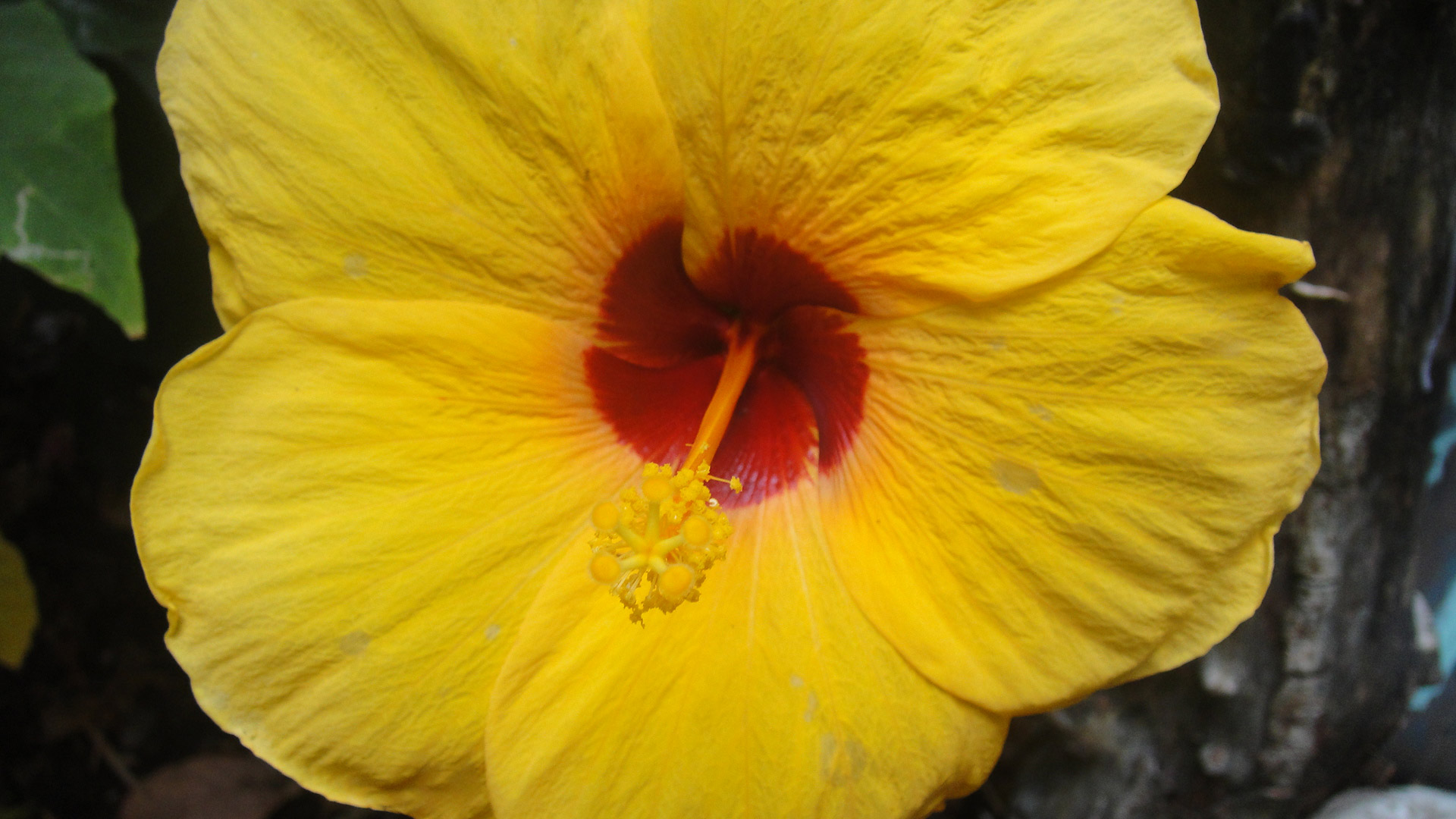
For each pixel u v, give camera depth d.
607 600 0.17
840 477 0.18
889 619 0.17
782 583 0.18
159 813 0.30
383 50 0.16
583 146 0.16
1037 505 0.16
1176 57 0.15
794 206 0.16
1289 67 0.20
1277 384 0.15
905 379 0.17
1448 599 0.28
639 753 0.17
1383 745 0.26
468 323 0.16
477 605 0.17
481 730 0.17
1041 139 0.15
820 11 0.15
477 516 0.17
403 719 0.16
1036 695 0.17
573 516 0.17
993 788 0.27
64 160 0.19
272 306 0.16
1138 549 0.16
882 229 0.16
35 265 0.19
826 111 0.16
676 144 0.16
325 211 0.16
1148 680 0.25
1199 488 0.16
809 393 0.19
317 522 0.16
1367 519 0.24
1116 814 0.25
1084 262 0.15
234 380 0.16
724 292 0.18
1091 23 0.15
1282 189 0.22
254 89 0.16
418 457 0.16
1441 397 0.25
